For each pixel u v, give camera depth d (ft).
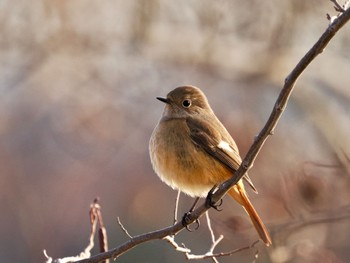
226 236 39.78
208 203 25.36
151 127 56.24
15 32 57.52
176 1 59.26
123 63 59.00
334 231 43.06
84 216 54.65
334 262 40.73
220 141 28.48
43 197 55.31
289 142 53.36
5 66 58.65
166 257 50.26
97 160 54.70
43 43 57.82
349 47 57.93
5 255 53.88
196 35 59.21
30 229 54.13
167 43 59.21
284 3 57.62
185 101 29.40
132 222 53.52
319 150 55.36
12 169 55.67
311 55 21.67
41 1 57.41
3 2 57.00
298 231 38.81
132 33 58.85
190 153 28.17
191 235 46.70
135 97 57.67
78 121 55.11
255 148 23.89
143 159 55.26
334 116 57.26
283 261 37.88
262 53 59.36
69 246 54.08
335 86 59.62
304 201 39.60
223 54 59.36
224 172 28.22
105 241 26.58
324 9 56.80
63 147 55.16
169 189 53.83
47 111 57.67
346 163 39.81
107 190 54.70
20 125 57.57
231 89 59.57
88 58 58.44
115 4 58.75
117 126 55.52
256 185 43.73
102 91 57.16
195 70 59.82
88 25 58.44
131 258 51.01
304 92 57.41
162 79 59.36
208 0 57.57
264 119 59.41
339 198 40.29
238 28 58.08
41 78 58.54
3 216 54.65
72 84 57.88
